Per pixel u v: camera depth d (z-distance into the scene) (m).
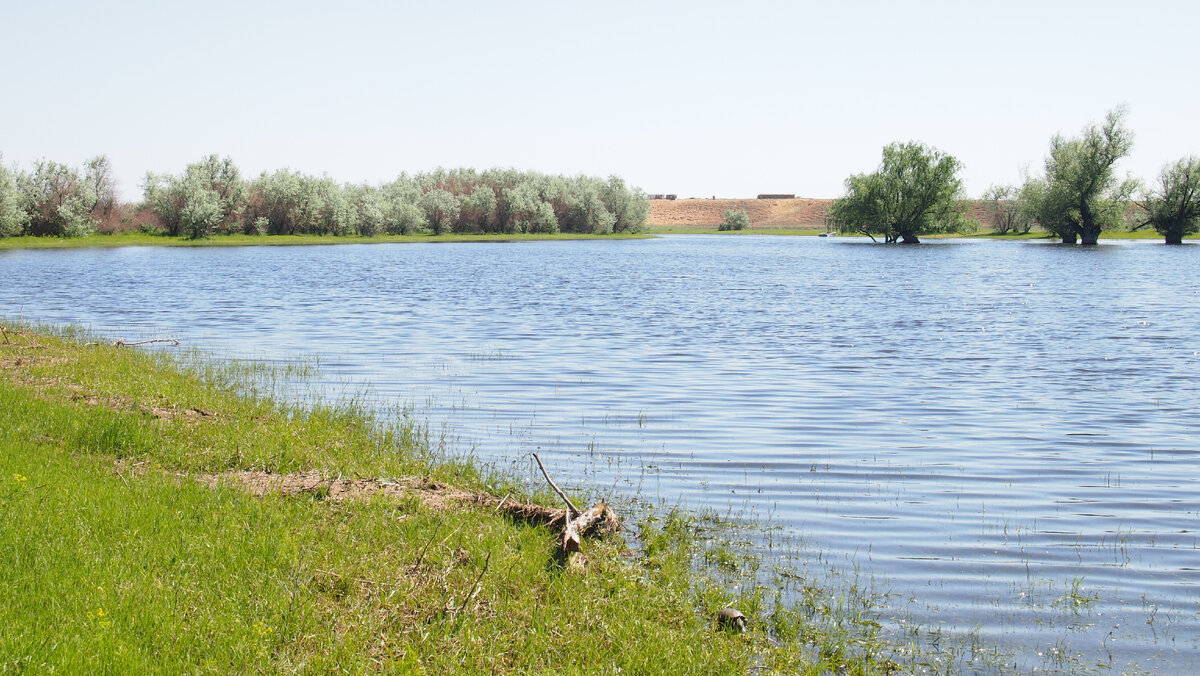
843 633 8.05
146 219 113.75
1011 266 74.75
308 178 119.88
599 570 9.05
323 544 8.70
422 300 43.47
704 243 136.00
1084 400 19.61
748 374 22.81
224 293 45.94
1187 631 8.16
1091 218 110.00
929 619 8.41
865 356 26.19
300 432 14.03
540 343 28.47
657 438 15.73
